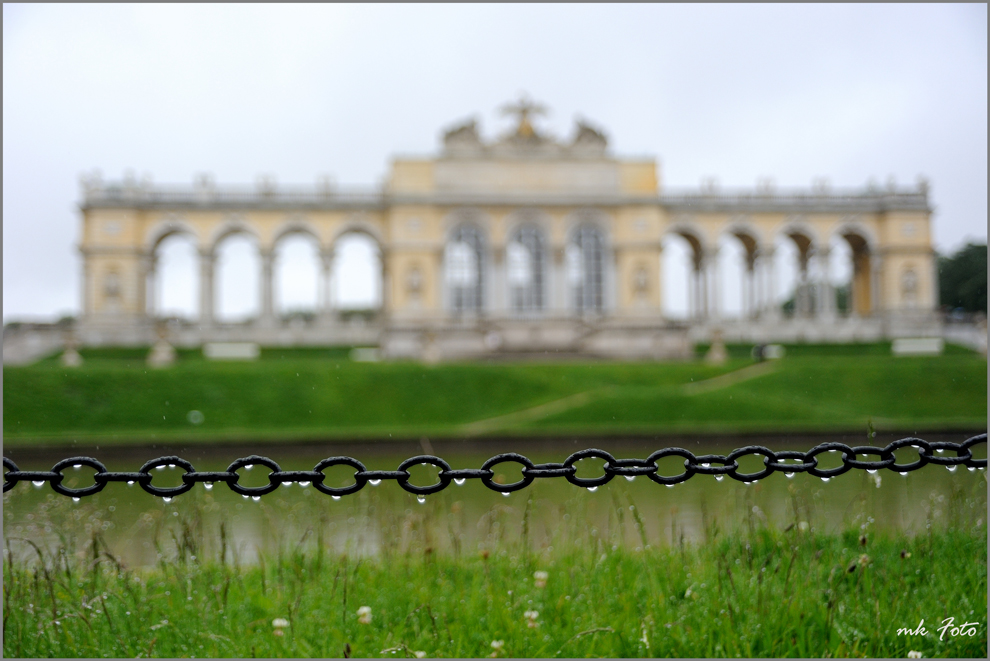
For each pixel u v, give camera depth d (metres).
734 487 8.23
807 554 6.52
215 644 5.12
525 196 53.66
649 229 54.25
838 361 36.47
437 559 6.86
